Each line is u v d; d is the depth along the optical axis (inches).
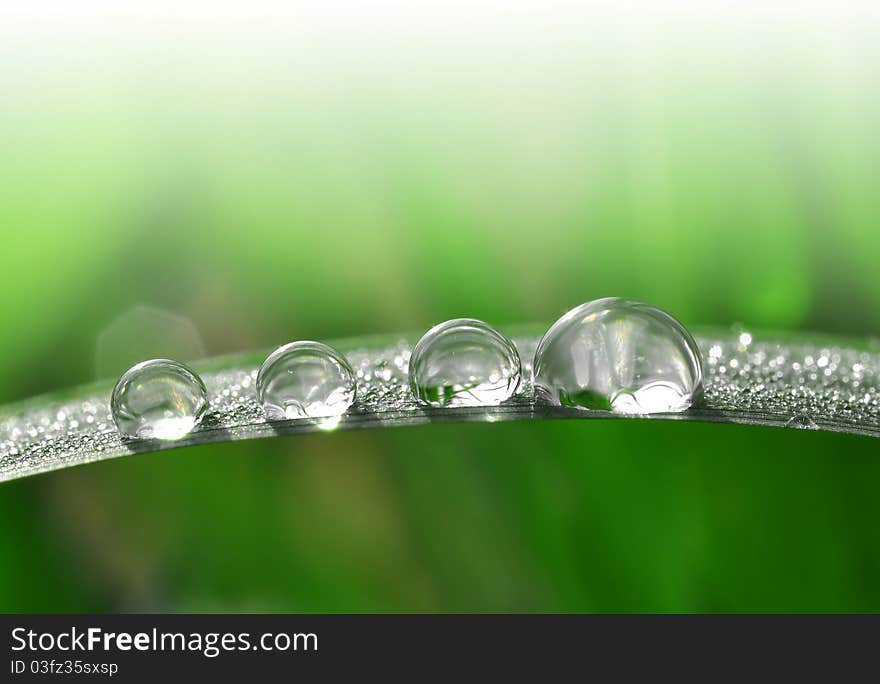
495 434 3.6
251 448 3.6
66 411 3.4
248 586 3.6
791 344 3.4
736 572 3.5
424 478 3.6
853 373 3.4
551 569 3.5
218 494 3.6
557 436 3.5
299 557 3.6
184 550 3.6
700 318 3.8
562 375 3.2
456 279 3.9
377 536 3.6
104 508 3.6
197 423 3.2
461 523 3.6
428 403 3.2
